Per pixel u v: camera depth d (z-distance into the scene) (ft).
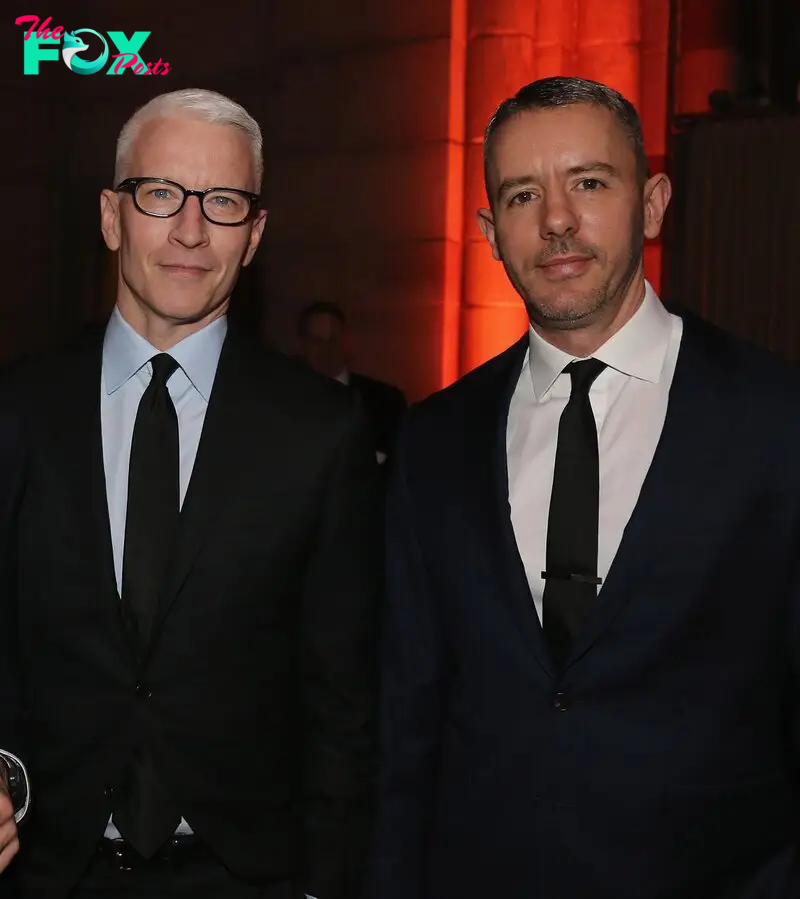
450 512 5.13
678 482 4.65
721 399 4.75
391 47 17.02
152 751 4.81
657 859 4.54
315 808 5.21
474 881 4.89
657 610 4.60
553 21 16.25
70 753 4.84
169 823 4.82
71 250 19.12
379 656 5.40
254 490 4.99
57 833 4.85
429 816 5.28
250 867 4.99
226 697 4.91
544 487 4.98
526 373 5.31
